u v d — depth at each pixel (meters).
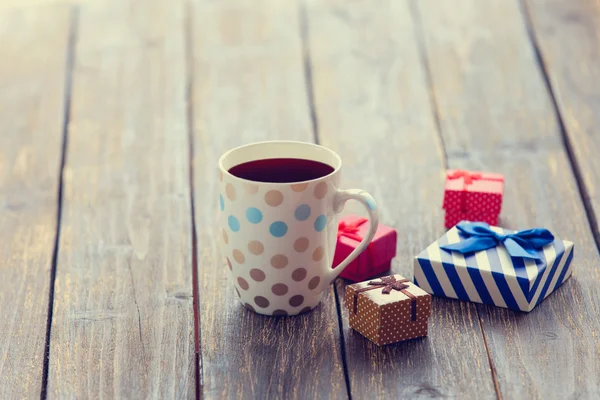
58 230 1.28
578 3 1.71
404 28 1.68
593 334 1.10
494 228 1.19
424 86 1.56
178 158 1.42
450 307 1.13
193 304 1.16
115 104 1.54
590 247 1.23
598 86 1.54
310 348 1.09
